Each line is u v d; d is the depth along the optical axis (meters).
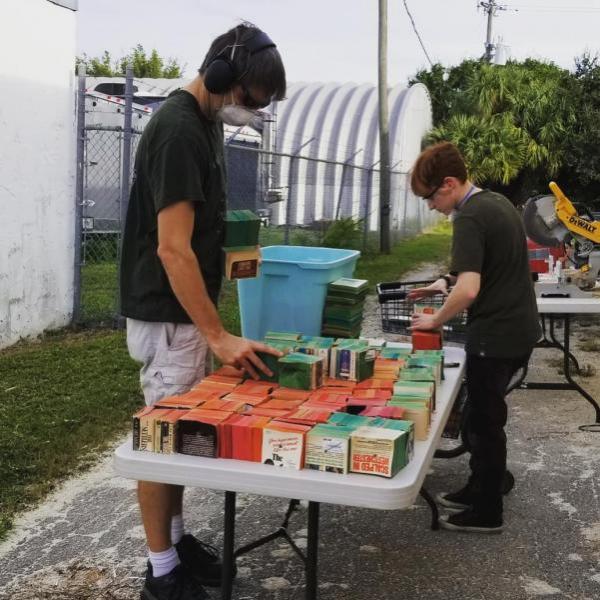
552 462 4.62
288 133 20.62
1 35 6.53
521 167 22.19
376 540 3.63
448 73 35.53
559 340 7.73
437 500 3.97
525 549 3.56
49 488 4.15
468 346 3.46
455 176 3.33
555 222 6.19
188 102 2.68
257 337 3.50
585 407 5.66
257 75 2.62
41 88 7.13
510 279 3.36
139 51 34.34
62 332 7.67
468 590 3.22
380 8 16.39
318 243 14.32
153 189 2.62
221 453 2.34
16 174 6.91
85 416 5.19
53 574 3.34
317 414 2.42
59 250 7.64
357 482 2.16
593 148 20.03
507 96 22.95
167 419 2.37
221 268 2.88
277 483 2.21
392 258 15.85
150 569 2.84
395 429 2.29
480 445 3.55
